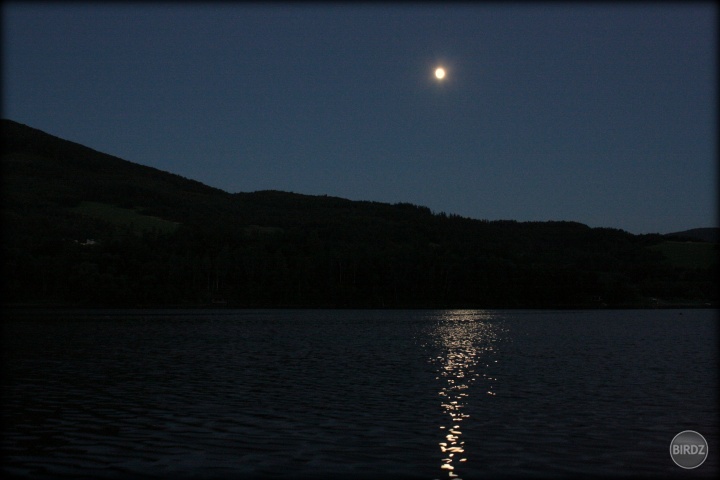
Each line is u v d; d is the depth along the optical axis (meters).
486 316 165.88
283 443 29.05
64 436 30.31
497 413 35.84
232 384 46.16
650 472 25.48
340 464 25.95
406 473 24.92
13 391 43.03
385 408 37.09
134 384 46.12
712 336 97.62
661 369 56.19
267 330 104.94
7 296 185.25
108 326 110.88
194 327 110.50
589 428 32.38
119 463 26.06
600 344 82.69
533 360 63.00
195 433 30.86
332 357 64.56
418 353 69.12
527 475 24.92
